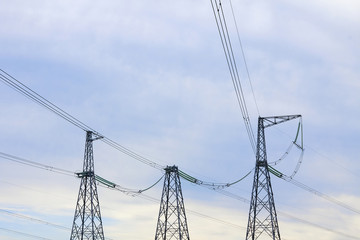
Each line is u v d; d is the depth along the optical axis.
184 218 117.88
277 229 96.94
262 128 103.75
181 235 115.00
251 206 98.56
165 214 116.75
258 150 102.31
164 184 120.00
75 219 109.31
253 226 96.88
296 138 113.12
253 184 100.12
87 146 113.75
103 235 110.56
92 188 111.75
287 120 103.06
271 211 97.06
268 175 100.06
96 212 111.12
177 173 121.06
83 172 111.81
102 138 114.69
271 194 98.69
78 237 107.50
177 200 118.12
